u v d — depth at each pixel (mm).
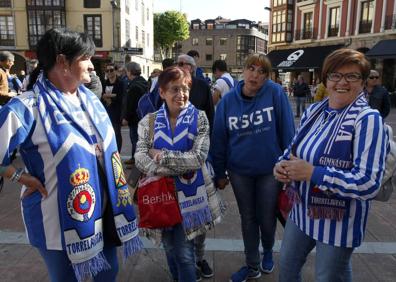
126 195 2006
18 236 3602
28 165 1736
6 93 5727
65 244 1731
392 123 12820
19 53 28234
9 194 4918
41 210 1745
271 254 3000
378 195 1848
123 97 6629
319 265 1919
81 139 1756
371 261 3189
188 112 2414
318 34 28422
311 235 1891
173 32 54500
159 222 2273
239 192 2795
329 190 1730
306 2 29172
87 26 27766
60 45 1716
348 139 1742
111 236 1961
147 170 2305
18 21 27828
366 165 1653
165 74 2367
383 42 22391
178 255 2406
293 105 20922
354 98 1818
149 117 2498
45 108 1696
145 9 38125
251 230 2840
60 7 27438
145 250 3373
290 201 2096
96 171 1828
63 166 1692
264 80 2680
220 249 3410
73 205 1722
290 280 2107
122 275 2984
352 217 1805
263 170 2684
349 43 25500
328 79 1844
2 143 1615
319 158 1816
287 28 31469
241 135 2707
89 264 1788
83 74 1807
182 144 2352
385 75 22531
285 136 2658
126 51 22938
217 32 75000
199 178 2404
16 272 2979
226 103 2783
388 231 3816
